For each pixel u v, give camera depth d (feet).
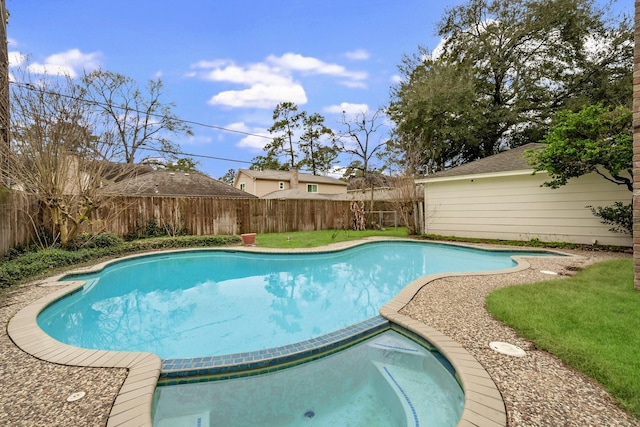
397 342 11.53
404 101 64.80
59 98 24.66
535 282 16.76
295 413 8.23
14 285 17.31
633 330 10.34
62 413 6.91
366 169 88.84
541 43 59.93
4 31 27.89
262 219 46.73
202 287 21.54
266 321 15.26
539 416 6.63
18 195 23.52
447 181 39.88
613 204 28.60
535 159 28.25
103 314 16.38
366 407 8.38
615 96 53.47
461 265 27.32
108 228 33.17
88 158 26.45
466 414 6.73
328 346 10.73
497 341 10.10
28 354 9.68
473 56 63.98
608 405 6.93
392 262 28.76
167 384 9.01
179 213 39.09
